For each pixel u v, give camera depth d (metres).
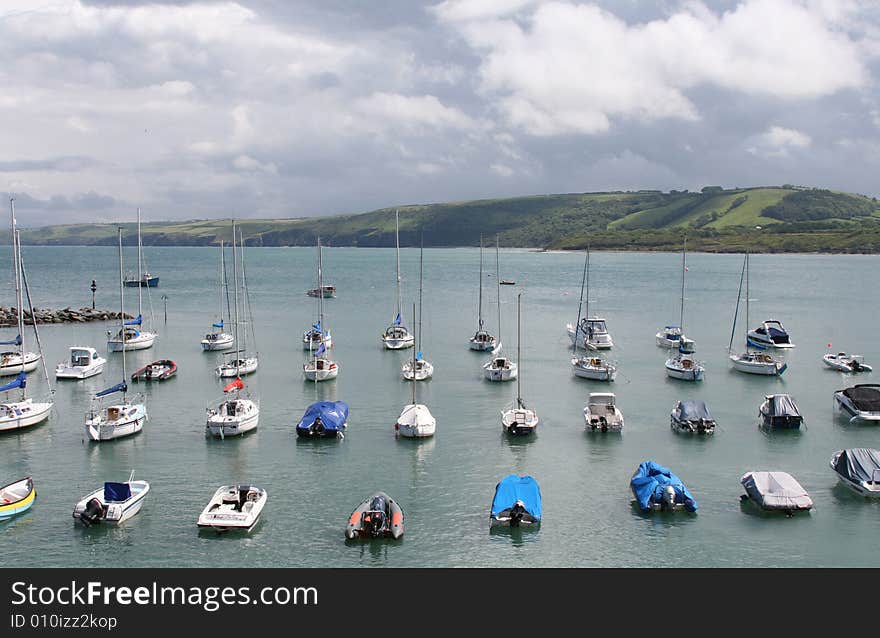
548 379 91.81
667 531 47.53
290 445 64.19
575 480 56.00
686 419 68.56
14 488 50.69
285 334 130.12
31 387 87.62
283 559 44.06
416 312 166.12
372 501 48.50
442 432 68.19
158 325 140.38
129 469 58.12
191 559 44.03
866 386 77.44
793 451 63.31
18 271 80.00
